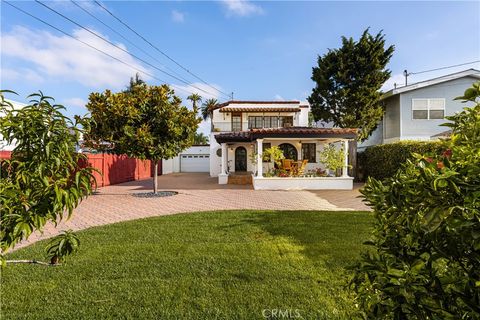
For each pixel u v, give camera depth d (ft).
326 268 12.55
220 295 10.27
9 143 6.68
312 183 44.09
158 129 35.40
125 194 39.55
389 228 5.05
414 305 3.91
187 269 12.57
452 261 4.09
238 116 71.15
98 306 9.59
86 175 6.98
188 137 38.32
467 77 53.67
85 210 28.14
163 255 14.29
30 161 6.32
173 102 36.60
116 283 11.23
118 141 33.73
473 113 5.30
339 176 48.08
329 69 60.39
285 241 16.53
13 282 11.29
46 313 9.18
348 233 18.19
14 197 6.05
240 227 19.93
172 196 37.42
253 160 52.34
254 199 34.42
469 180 3.67
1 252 6.32
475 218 3.48
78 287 10.89
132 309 9.40
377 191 5.33
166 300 9.95
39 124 6.31
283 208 28.43
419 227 4.12
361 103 58.59
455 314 3.76
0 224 5.91
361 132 60.13
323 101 62.95
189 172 91.20
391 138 59.41
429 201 3.90
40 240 17.65
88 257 13.99
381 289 4.33
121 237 17.69
